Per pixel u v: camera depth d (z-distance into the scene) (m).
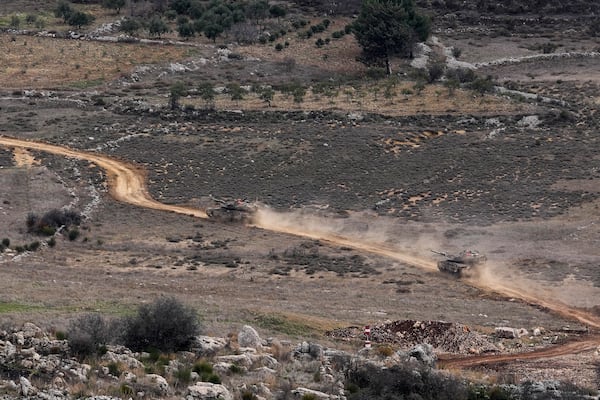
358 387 180.50
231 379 177.00
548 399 184.12
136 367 176.38
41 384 161.50
